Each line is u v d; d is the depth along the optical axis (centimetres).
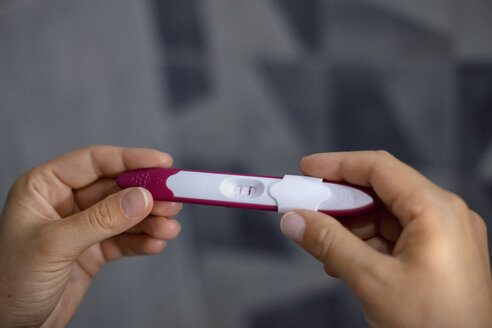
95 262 42
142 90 53
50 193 38
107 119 49
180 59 55
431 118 55
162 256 60
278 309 67
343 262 32
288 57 54
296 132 58
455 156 56
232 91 57
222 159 61
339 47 54
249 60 55
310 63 54
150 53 54
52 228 35
